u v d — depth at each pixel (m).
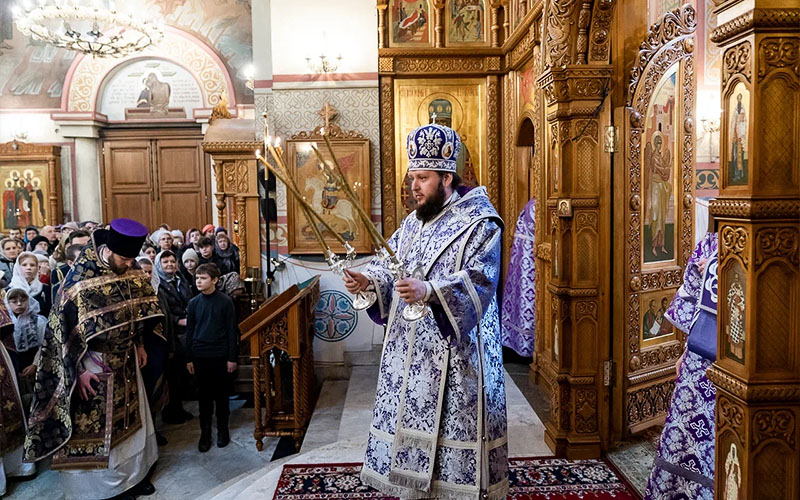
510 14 5.09
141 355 3.82
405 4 5.36
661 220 2.99
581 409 2.86
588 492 2.54
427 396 2.02
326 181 5.23
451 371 2.01
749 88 1.41
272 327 4.08
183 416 4.96
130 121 10.57
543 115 4.14
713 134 4.95
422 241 2.12
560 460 2.84
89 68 10.34
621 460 2.78
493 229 2.02
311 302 4.73
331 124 5.24
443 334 1.89
